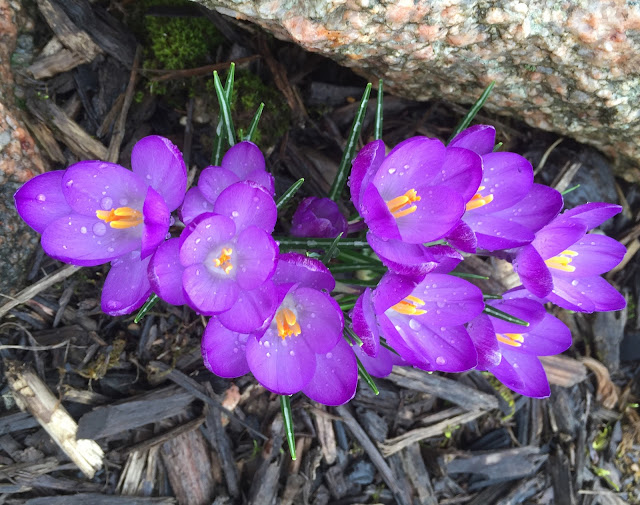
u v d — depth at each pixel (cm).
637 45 24
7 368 26
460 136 21
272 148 30
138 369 28
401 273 19
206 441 28
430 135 33
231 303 18
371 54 26
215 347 20
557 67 26
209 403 28
